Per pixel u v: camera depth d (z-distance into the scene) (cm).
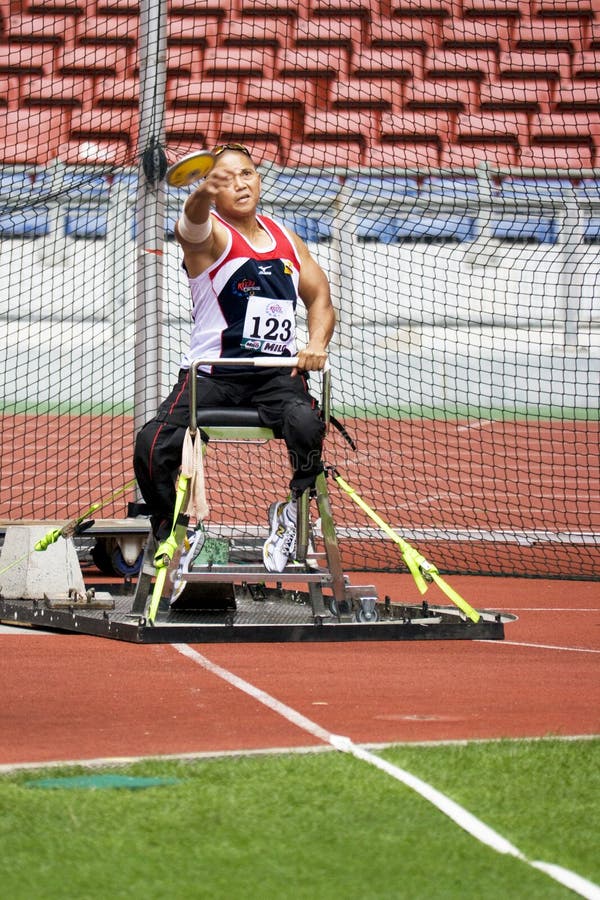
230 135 4403
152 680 1069
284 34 4600
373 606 1368
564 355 4381
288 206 4053
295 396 1295
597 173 4344
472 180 4203
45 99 4431
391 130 4531
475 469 3359
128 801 697
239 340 1305
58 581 1479
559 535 2458
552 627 1442
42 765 771
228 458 3191
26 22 4478
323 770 763
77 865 602
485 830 655
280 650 1230
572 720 936
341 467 3309
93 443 3581
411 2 4694
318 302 1347
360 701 993
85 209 3941
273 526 1352
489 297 4381
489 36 4694
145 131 2028
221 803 696
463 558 2162
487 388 4397
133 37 4478
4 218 3956
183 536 1302
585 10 4712
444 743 836
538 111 4600
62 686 1040
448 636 1322
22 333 4275
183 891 572
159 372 1958
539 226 4256
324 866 605
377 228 4234
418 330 4375
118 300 4216
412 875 595
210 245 1293
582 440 3800
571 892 577
